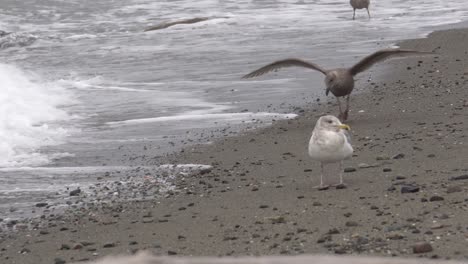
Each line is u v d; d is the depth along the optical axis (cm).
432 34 3048
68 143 1748
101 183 1402
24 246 1058
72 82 2481
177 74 2638
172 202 1235
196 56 3019
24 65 3036
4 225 1167
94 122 1962
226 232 1023
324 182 1259
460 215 977
